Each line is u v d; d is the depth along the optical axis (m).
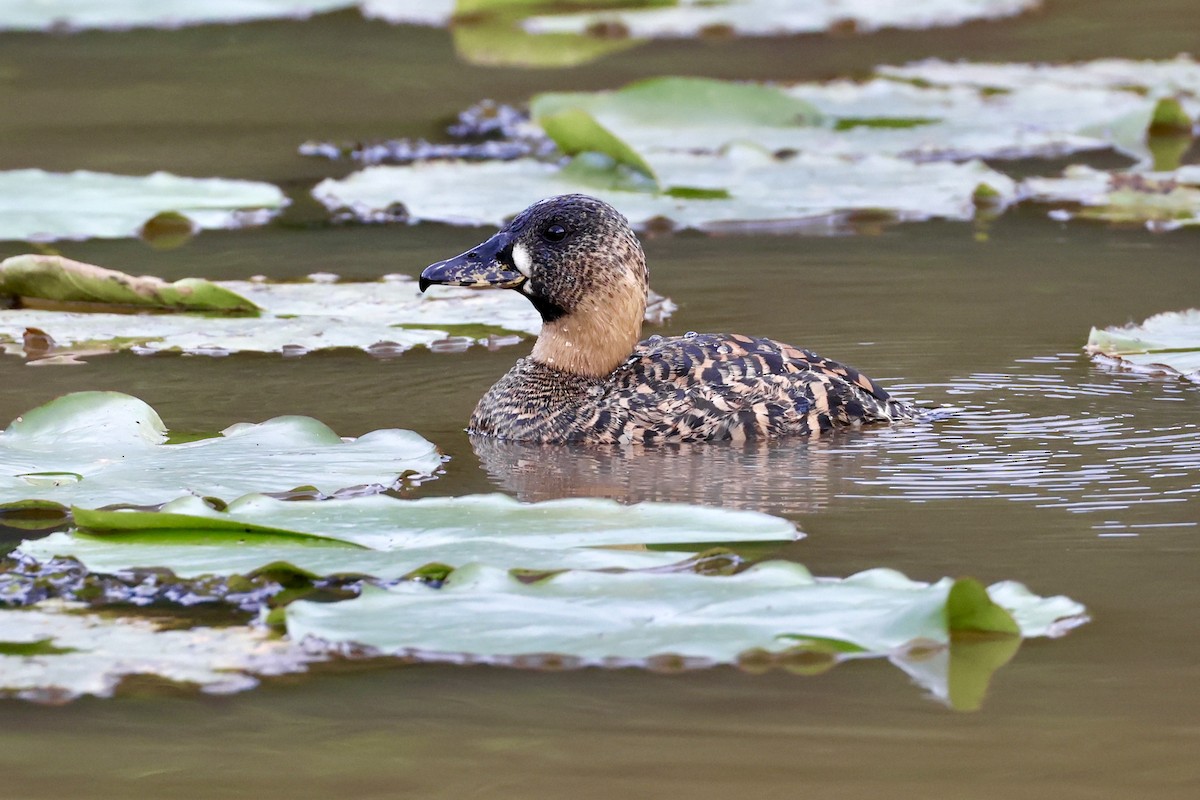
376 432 11.57
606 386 12.55
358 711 7.91
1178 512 10.44
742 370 12.52
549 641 7.98
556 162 23.48
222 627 8.70
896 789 7.16
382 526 9.53
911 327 15.24
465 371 14.27
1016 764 7.35
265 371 14.29
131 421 11.72
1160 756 7.40
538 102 25.91
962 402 12.95
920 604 8.23
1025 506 10.59
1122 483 11.02
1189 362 13.68
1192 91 27.77
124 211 20.00
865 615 8.26
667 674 8.28
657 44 33.94
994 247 18.64
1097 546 9.88
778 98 26.25
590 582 8.67
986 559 9.66
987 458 11.59
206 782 7.33
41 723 7.88
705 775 7.30
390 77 30.50
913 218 20.50
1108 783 7.19
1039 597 8.67
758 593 8.53
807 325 15.38
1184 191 21.06
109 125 26.53
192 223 19.98
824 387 12.45
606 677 8.25
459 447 12.23
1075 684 8.08
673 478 11.33
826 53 32.53
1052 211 20.67
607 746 7.56
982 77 29.12
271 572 9.25
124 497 10.17
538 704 7.98
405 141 25.28
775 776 7.28
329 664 8.34
